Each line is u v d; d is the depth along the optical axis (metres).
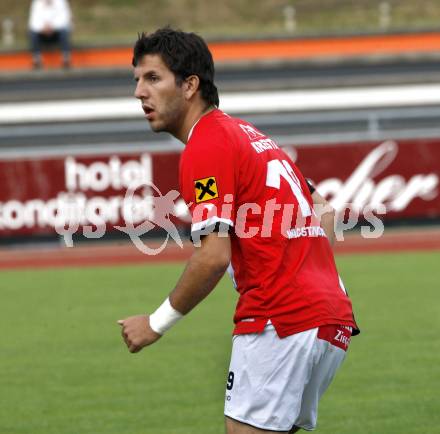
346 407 22.97
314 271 13.23
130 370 27.36
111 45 96.44
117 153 58.22
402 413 22.36
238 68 92.94
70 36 96.56
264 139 13.57
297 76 93.44
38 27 92.06
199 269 12.48
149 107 13.16
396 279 44.34
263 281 12.86
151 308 37.91
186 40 13.09
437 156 60.41
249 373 12.91
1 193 58.38
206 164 12.62
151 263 52.72
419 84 89.31
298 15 115.62
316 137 60.34
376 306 37.09
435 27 99.44
